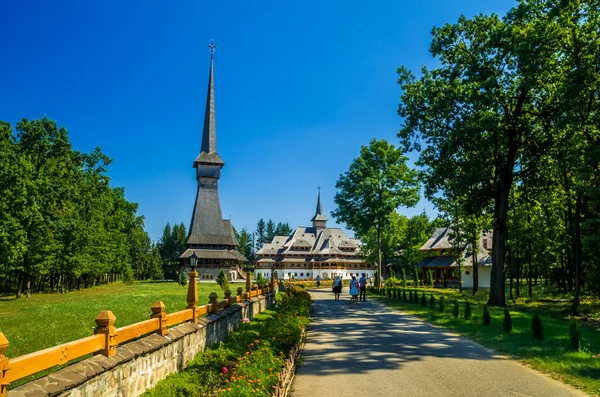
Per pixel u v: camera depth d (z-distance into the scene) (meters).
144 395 7.45
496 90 27.73
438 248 64.88
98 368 6.07
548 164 29.33
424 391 8.32
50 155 44.62
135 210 74.38
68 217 43.69
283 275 116.94
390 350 12.55
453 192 30.97
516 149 30.16
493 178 30.53
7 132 36.78
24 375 4.79
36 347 10.59
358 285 33.62
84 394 5.71
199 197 98.31
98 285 70.44
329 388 8.60
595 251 25.53
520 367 10.30
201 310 11.95
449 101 29.34
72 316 18.05
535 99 29.73
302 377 9.50
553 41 24.59
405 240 79.62
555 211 39.19
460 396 8.01
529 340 13.58
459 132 28.41
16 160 36.78
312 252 118.19
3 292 49.38
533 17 27.16
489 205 33.25
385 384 8.84
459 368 10.21
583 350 11.98
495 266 30.28
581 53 23.94
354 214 48.12
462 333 15.70
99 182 56.12
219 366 9.84
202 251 93.44
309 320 18.38
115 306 23.12
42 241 39.75
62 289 48.25
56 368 8.62
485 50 29.03
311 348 12.97
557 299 37.06
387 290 39.31
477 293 46.16
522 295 44.59
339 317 21.48
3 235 32.97
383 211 46.47
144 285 67.44
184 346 10.00
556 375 9.44
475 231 45.09
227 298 15.48
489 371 9.89
